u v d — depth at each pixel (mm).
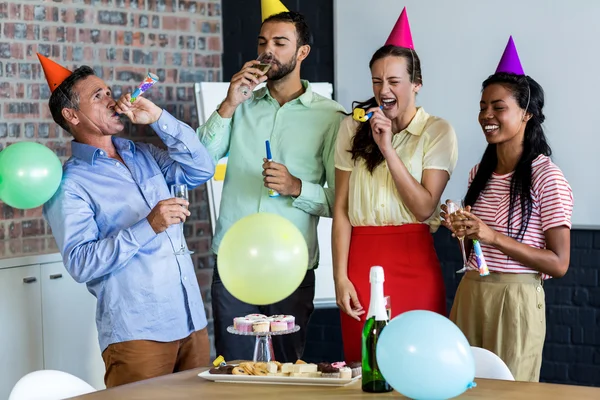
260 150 3309
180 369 2982
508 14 4102
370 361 2096
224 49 4945
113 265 2719
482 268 2744
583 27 3938
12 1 4148
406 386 1904
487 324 2848
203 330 3010
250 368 2279
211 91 4402
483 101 2877
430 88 4320
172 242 2900
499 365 2410
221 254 2260
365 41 4473
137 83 4648
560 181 2781
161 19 4719
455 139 2959
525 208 2805
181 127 2953
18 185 2639
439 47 4281
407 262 2922
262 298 2262
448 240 4348
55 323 3729
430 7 4285
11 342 3537
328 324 4676
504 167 2904
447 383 1880
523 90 2824
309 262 3316
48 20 4289
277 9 3336
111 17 4531
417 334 1898
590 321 4035
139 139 4633
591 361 4043
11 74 4145
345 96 4559
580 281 4047
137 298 2801
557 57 4012
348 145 3039
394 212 2928
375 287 2107
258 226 2234
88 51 4449
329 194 3258
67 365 3789
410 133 2957
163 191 2975
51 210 2811
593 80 3932
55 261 3729
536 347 2828
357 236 2996
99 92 2854
